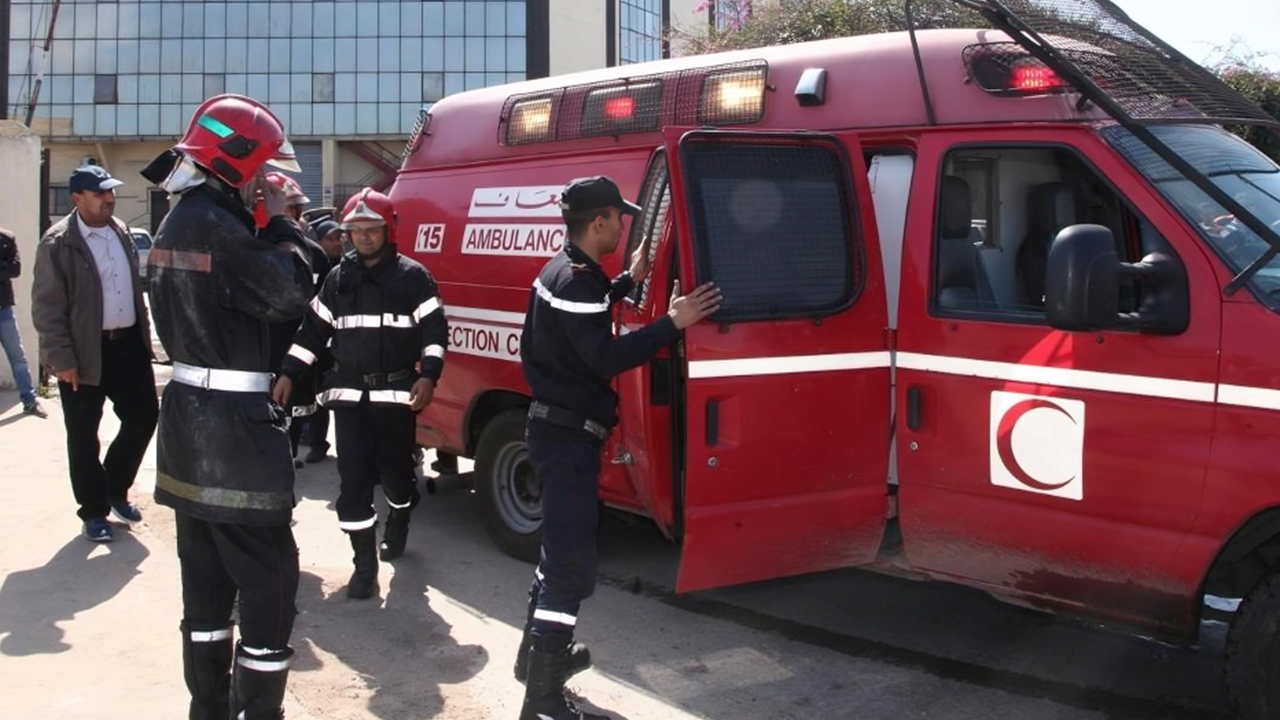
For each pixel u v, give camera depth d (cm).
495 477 651
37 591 555
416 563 643
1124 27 497
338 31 5178
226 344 363
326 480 832
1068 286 382
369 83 5197
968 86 465
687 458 429
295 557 383
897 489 472
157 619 524
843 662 503
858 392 462
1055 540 423
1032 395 425
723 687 476
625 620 556
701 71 563
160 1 5138
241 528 368
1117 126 433
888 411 469
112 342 633
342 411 580
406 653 511
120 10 5134
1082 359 413
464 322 662
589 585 430
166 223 366
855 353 461
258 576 371
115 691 448
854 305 461
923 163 470
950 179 466
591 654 511
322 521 727
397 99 5209
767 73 534
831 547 467
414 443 619
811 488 455
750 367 438
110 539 631
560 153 625
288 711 445
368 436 584
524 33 5181
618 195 419
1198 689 472
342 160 5338
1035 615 558
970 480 445
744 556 446
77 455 624
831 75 512
